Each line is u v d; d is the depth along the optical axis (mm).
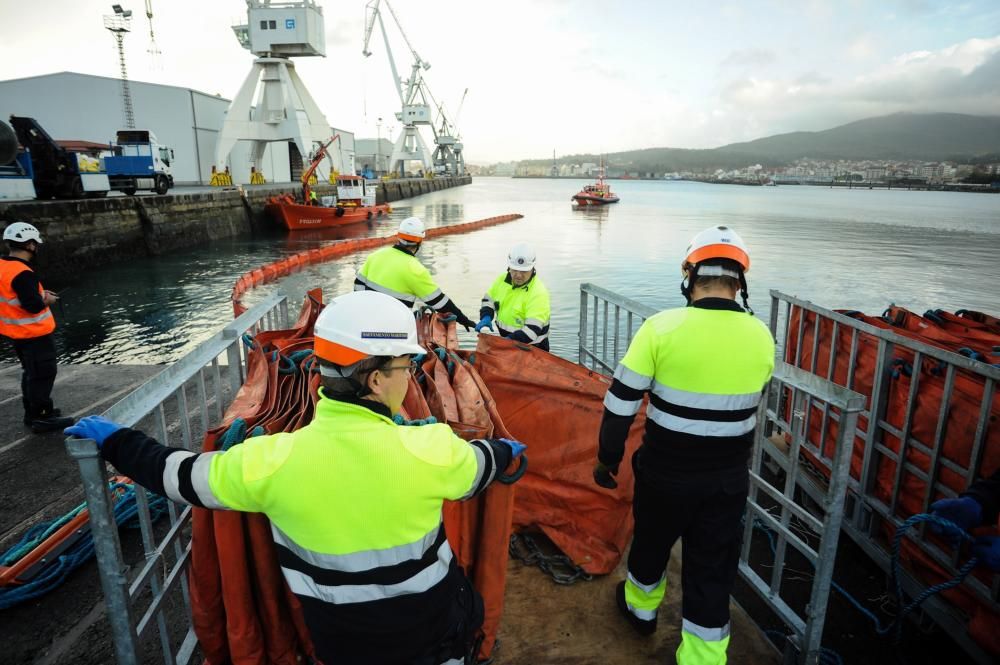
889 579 3191
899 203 103625
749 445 2266
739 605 2949
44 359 5086
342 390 1431
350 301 1425
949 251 33000
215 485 1414
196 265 27031
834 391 2193
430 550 1507
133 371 6918
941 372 2979
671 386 2162
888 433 3295
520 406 3291
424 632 1527
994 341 3791
